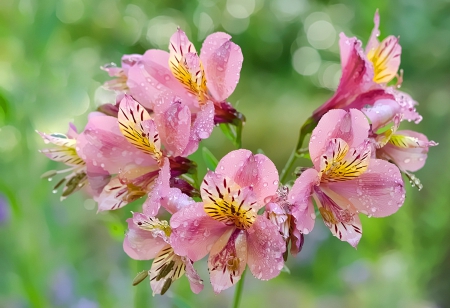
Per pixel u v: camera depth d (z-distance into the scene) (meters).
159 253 0.46
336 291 1.05
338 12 1.98
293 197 0.44
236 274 0.44
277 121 1.80
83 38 1.24
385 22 0.65
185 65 0.47
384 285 0.80
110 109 0.49
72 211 0.80
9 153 0.67
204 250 0.45
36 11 0.63
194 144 0.46
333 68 2.10
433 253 0.75
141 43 1.74
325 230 1.10
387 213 0.46
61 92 0.73
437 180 0.95
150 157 0.47
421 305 0.86
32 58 0.64
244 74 2.12
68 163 0.50
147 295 0.57
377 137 0.48
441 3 1.03
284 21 2.14
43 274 0.64
